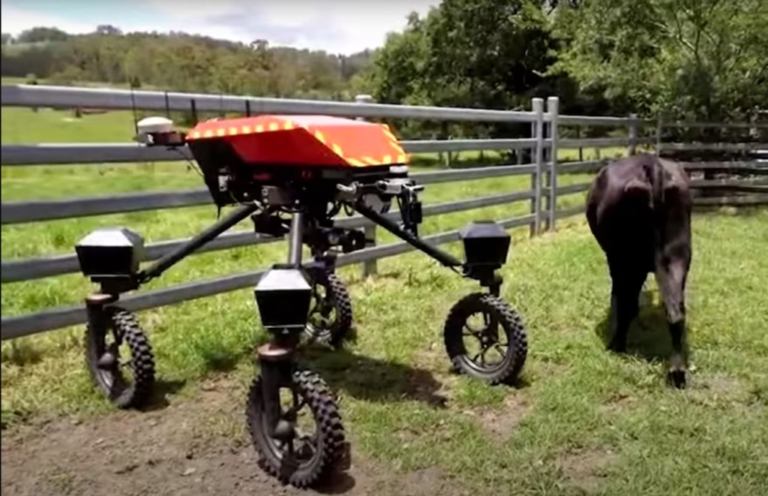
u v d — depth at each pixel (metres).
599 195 3.60
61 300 4.04
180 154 3.47
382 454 2.64
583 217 7.77
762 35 5.54
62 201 3.08
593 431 2.80
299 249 2.71
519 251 5.99
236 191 3.06
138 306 3.65
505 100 18.03
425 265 5.48
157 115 3.44
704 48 6.00
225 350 3.63
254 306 4.29
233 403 3.10
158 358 3.53
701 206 5.81
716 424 2.84
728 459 2.57
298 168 2.83
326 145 2.73
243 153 2.91
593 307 4.34
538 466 2.54
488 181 8.39
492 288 3.33
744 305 4.09
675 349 3.24
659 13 6.69
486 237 3.22
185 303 4.38
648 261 3.47
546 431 2.79
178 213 5.79
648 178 3.28
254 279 4.24
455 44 18.39
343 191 2.80
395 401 3.11
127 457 2.63
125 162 3.38
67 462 2.58
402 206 3.01
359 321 4.21
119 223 5.21
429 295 4.70
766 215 5.46
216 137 2.92
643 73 7.57
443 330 3.80
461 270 3.32
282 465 2.48
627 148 7.57
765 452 2.62
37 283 4.28
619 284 3.61
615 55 8.08
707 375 3.35
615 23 7.64
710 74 5.93
